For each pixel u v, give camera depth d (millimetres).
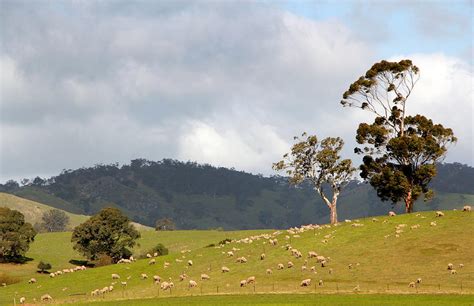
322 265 93438
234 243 119688
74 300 91500
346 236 106062
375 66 131250
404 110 131625
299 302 73188
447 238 95375
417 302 68500
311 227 121375
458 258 87250
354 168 137875
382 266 89000
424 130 127938
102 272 112938
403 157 126000
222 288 87938
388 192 127625
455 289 74375
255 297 79062
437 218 106125
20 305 90750
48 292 102000
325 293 78125
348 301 71750
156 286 95250
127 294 91188
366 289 78438
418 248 93562
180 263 110062
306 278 88500
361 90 132375
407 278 82000
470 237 94312
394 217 112812
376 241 100438
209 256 111688
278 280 89438
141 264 114625
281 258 101000
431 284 77875
